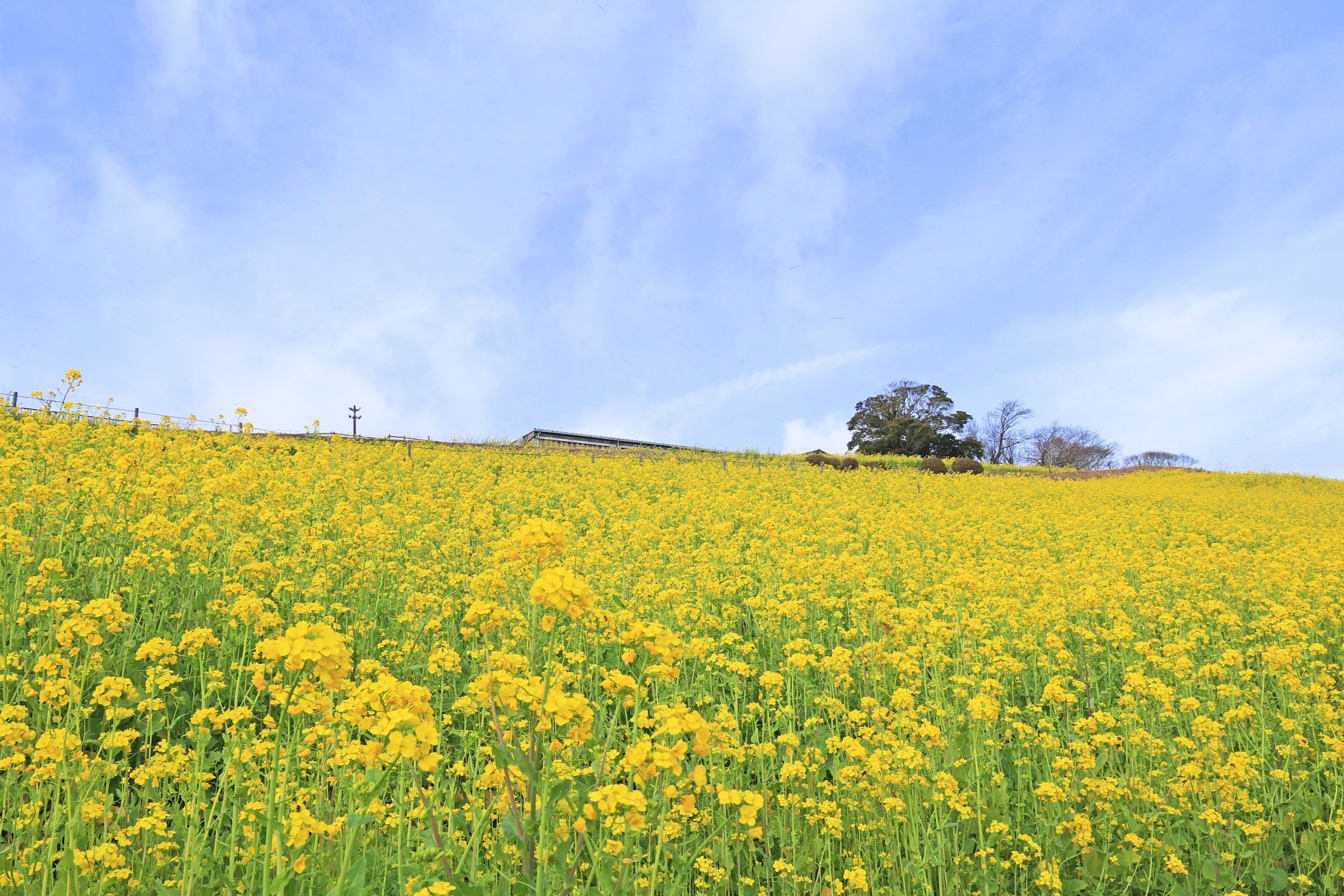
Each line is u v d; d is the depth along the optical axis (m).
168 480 6.72
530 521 2.81
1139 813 4.47
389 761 2.43
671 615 6.79
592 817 2.58
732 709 5.39
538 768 2.76
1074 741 5.20
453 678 5.32
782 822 4.15
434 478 15.43
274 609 5.99
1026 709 6.18
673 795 2.86
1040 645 6.97
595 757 3.75
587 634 5.75
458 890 2.54
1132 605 8.34
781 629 6.93
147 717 4.38
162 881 3.16
